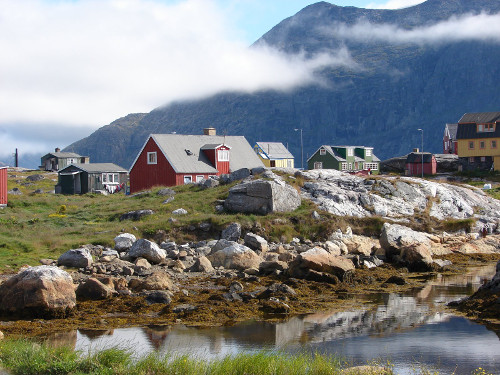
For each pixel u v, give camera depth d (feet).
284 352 59.00
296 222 143.74
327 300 86.17
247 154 265.54
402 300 86.33
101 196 239.30
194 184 180.65
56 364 49.01
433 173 335.47
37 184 356.59
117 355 51.47
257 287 92.12
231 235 132.05
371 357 58.54
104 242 121.90
